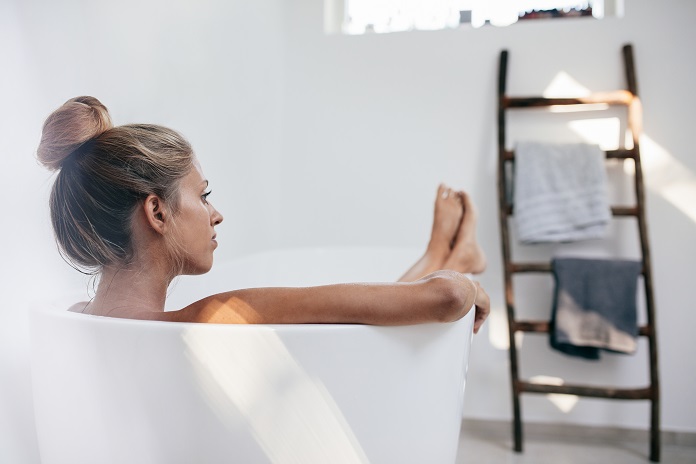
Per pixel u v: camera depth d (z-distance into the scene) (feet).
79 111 2.97
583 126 7.85
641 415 7.88
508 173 8.06
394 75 8.29
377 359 2.53
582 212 7.43
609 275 7.39
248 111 7.53
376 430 2.58
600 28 7.82
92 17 4.65
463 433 8.14
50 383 2.76
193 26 6.24
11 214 3.71
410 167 8.25
